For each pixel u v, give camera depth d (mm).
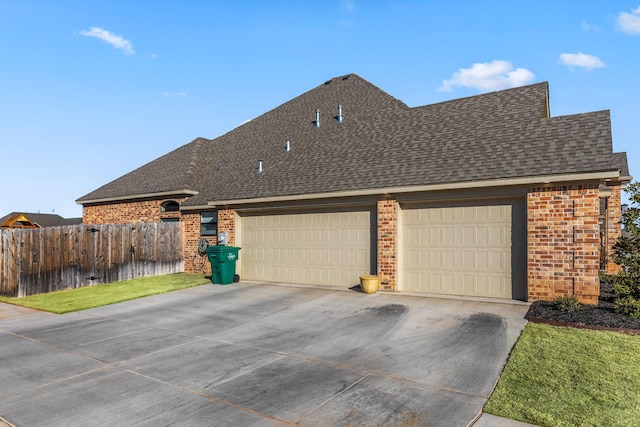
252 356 6543
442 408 4527
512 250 9750
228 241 14656
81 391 5301
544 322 7566
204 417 4480
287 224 13477
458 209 10469
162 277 15305
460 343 6695
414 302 9727
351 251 12125
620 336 6613
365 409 4559
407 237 11164
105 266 14242
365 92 17297
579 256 8789
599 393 4676
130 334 8102
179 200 16891
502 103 12477
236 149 18906
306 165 14266
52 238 12938
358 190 11430
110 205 19797
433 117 13477
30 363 6461
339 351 6621
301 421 4328
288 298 10945
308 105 18875
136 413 4621
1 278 12477
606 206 16797
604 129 9594
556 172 8805
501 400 4617
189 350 6973
